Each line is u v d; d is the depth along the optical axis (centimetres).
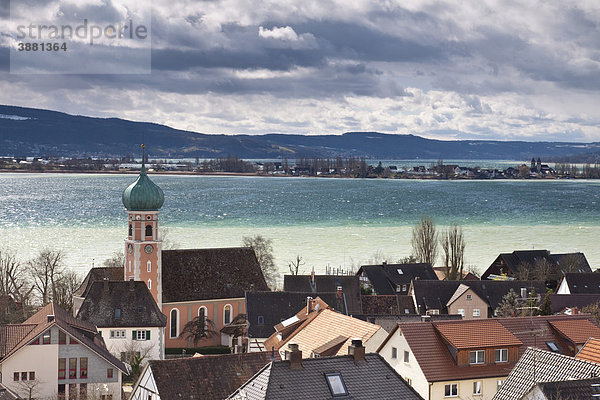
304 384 8250
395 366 11494
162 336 16412
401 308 19538
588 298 18325
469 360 11069
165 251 19125
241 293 19225
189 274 19025
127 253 18038
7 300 18188
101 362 12812
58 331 12656
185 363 10525
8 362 12550
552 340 11831
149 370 10494
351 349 8688
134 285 16725
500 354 11231
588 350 9025
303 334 12925
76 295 18350
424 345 11212
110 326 16238
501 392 8338
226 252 19675
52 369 12650
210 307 18938
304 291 19025
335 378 8356
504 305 18900
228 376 10512
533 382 8206
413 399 8319
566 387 7525
